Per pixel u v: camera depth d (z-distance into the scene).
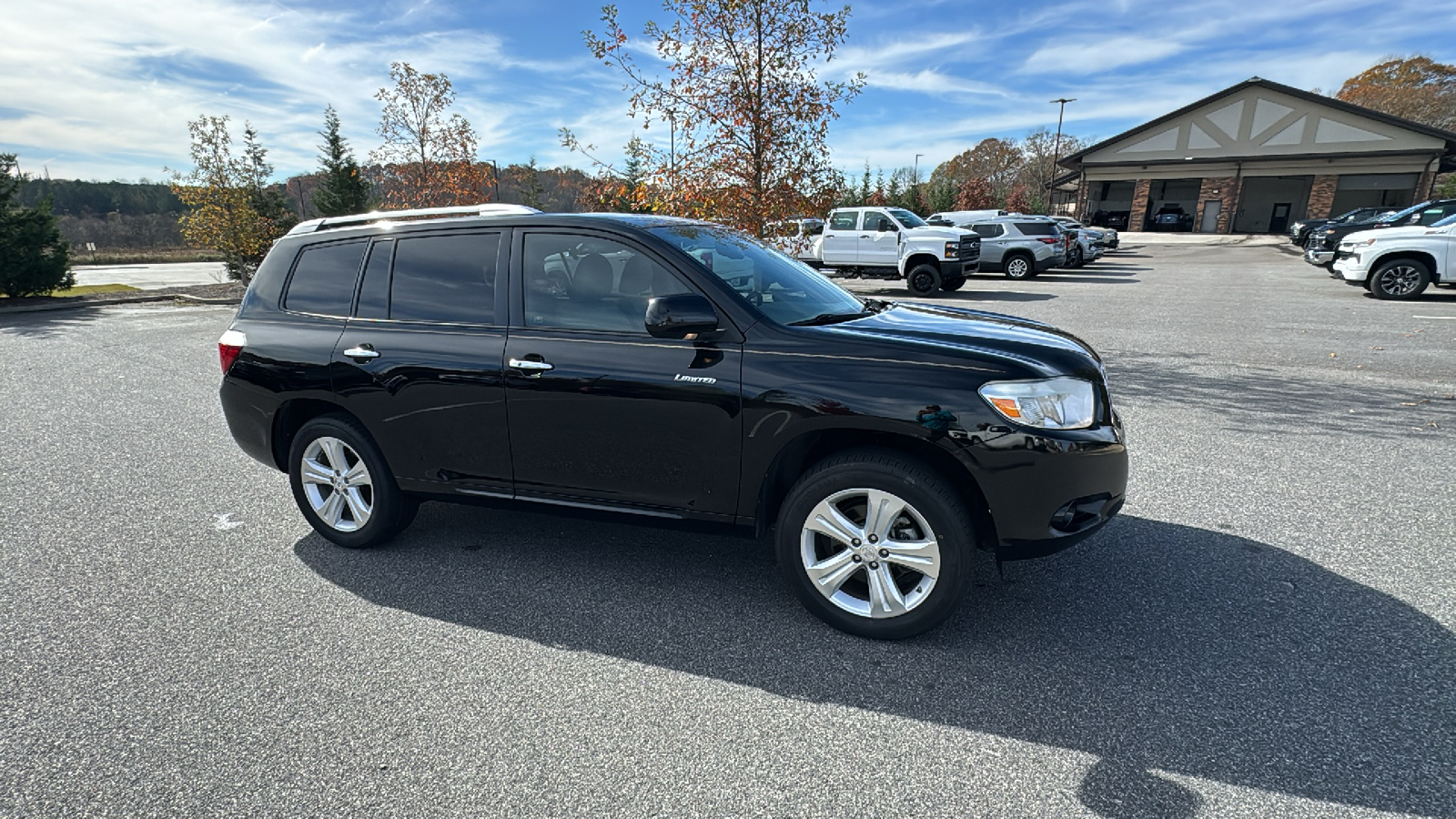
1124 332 10.56
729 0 8.83
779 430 2.88
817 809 2.07
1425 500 4.23
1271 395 6.79
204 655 2.86
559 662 2.81
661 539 3.96
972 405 2.67
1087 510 2.78
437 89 17.06
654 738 2.37
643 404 3.06
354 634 3.01
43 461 5.38
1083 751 2.28
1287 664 2.70
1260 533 3.84
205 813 2.07
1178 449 5.28
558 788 2.15
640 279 3.16
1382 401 6.47
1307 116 36.50
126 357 9.90
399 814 2.06
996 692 2.59
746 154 9.66
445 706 2.54
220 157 20.42
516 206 3.62
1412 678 2.59
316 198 37.03
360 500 3.78
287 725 2.44
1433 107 60.94
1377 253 13.52
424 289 3.53
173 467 5.25
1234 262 25.48
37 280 17.12
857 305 3.63
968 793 2.12
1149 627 2.98
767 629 3.04
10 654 2.88
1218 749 2.27
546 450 3.29
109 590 3.41
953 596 2.77
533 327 3.28
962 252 16.52
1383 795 2.07
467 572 3.57
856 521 3.00
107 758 2.29
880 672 2.72
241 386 3.86
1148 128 40.00
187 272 41.41
